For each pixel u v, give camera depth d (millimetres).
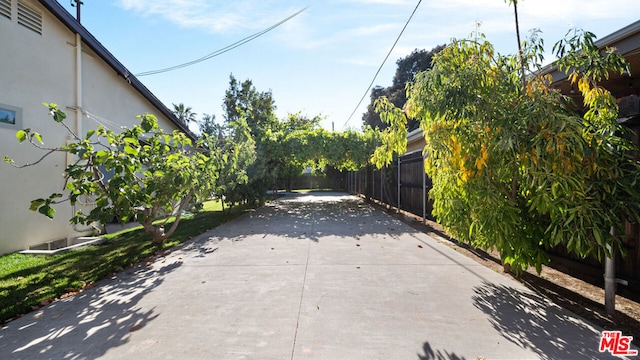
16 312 3326
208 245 6430
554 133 2955
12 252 5969
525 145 3232
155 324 3070
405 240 6734
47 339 2805
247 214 11430
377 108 5957
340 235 7332
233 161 8477
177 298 3711
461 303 3471
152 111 10617
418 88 4301
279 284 4113
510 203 3686
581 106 6559
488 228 3738
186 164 5859
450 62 4043
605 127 3209
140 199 5215
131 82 9211
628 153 3467
